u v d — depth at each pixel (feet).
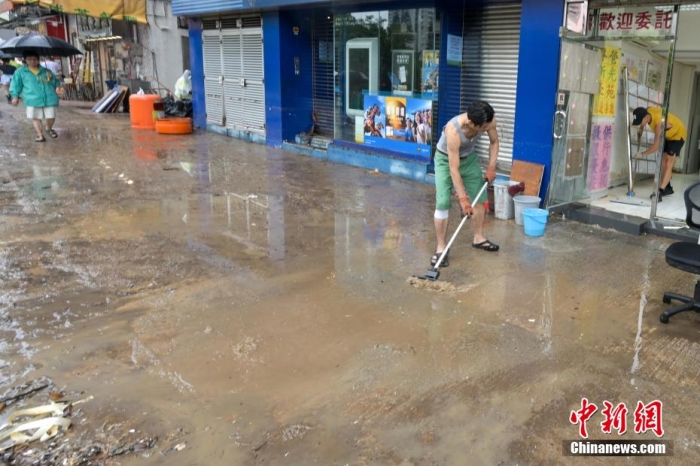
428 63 26.35
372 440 9.09
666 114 19.49
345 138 32.78
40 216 21.22
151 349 11.85
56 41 38.73
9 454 8.70
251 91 39.29
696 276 15.87
